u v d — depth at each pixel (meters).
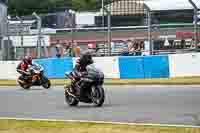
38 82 49.03
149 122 23.94
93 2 125.62
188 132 20.25
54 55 70.06
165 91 41.28
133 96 37.72
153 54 59.91
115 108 30.34
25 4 116.75
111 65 58.06
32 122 24.17
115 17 105.06
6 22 77.19
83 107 31.70
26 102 35.66
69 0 123.38
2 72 62.91
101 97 31.52
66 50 66.12
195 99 34.16
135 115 26.72
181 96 36.53
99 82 31.58
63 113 28.75
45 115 27.92
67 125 22.95
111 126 22.30
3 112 29.72
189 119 24.59
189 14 82.19
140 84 50.12
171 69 56.16
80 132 20.92
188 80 51.25
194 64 55.69
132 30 74.31
